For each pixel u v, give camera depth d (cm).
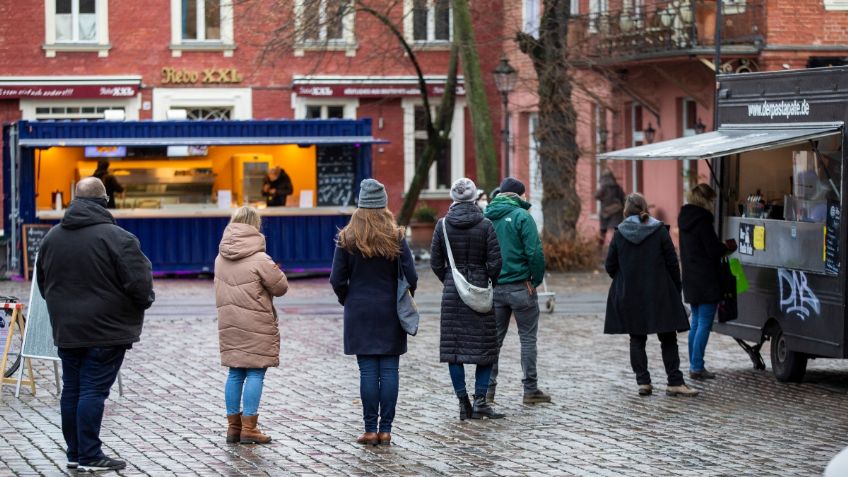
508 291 1374
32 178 2961
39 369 1623
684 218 1562
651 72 3356
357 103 4241
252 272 1163
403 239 1173
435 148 3472
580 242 3102
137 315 1073
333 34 3206
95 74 4122
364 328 1162
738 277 1600
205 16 4178
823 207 1474
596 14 3238
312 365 1673
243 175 3108
